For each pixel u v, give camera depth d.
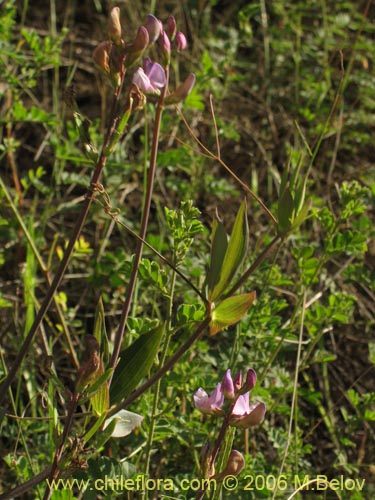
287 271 0.94
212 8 1.31
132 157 1.05
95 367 0.48
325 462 0.84
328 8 1.34
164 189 1.00
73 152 0.90
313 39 1.26
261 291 0.83
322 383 0.90
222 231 0.53
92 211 0.92
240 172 1.10
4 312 0.87
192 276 0.84
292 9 1.28
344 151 1.14
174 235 0.61
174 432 0.67
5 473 0.72
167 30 0.55
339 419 0.89
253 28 1.29
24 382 0.80
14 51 0.89
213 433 0.70
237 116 1.16
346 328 0.95
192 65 1.13
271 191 1.07
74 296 0.91
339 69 1.24
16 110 0.85
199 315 0.60
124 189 1.01
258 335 0.75
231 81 1.14
